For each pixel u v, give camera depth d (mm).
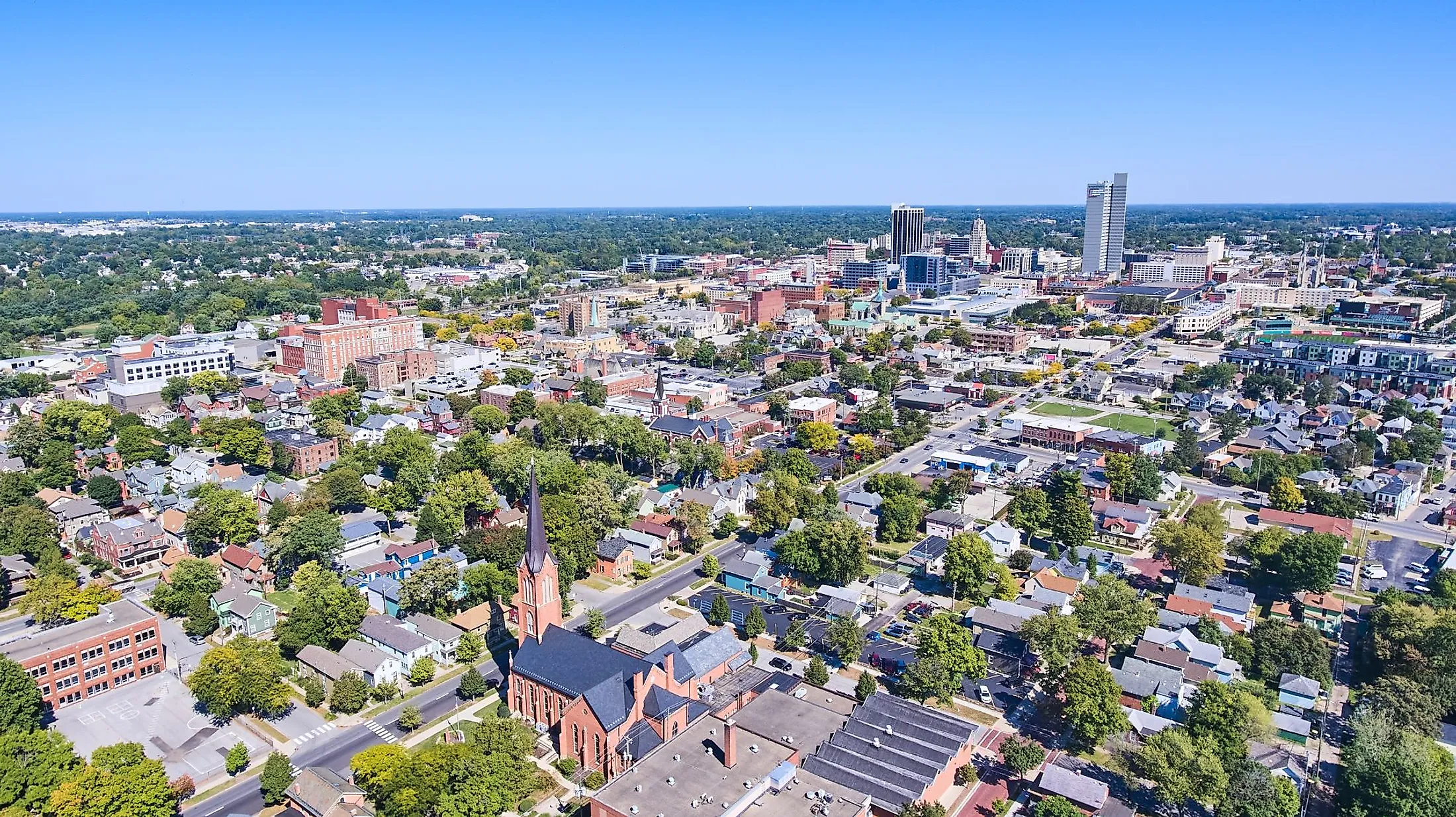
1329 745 162250
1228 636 188375
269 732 168000
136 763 143125
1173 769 143625
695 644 178625
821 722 159125
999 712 175625
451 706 176750
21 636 188125
